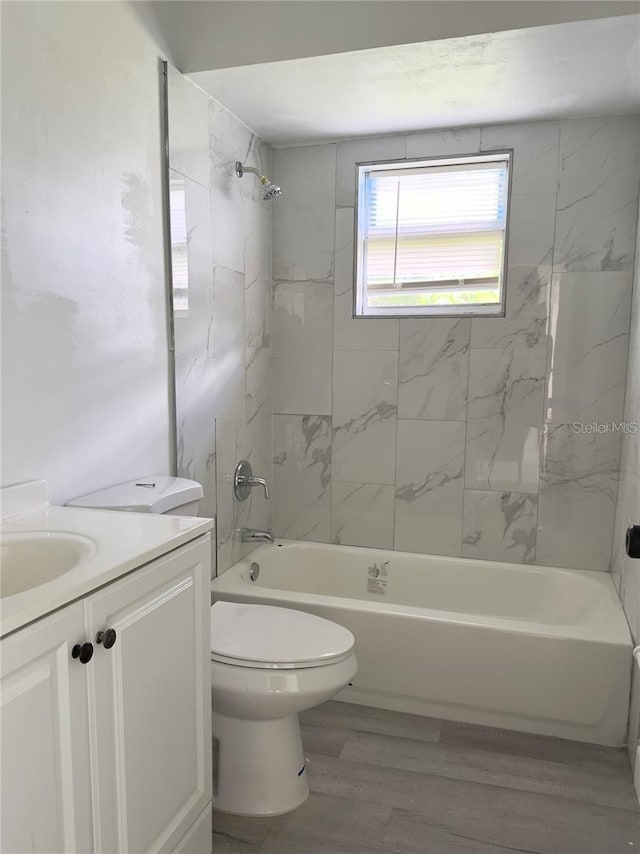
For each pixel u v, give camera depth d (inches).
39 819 38.6
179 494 72.1
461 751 80.6
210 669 60.4
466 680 85.8
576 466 106.5
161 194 82.4
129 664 47.0
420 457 114.7
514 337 107.3
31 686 37.6
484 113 99.7
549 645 82.0
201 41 83.1
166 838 53.1
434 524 115.3
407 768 77.1
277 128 106.5
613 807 70.6
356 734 84.2
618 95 92.1
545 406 106.9
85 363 69.1
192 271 90.0
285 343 119.6
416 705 88.8
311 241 116.0
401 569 115.0
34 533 53.6
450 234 112.3
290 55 81.0
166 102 82.0
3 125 56.6
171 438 87.2
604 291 102.2
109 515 59.9
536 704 83.5
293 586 119.0
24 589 52.3
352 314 115.4
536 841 65.4
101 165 70.2
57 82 63.0
